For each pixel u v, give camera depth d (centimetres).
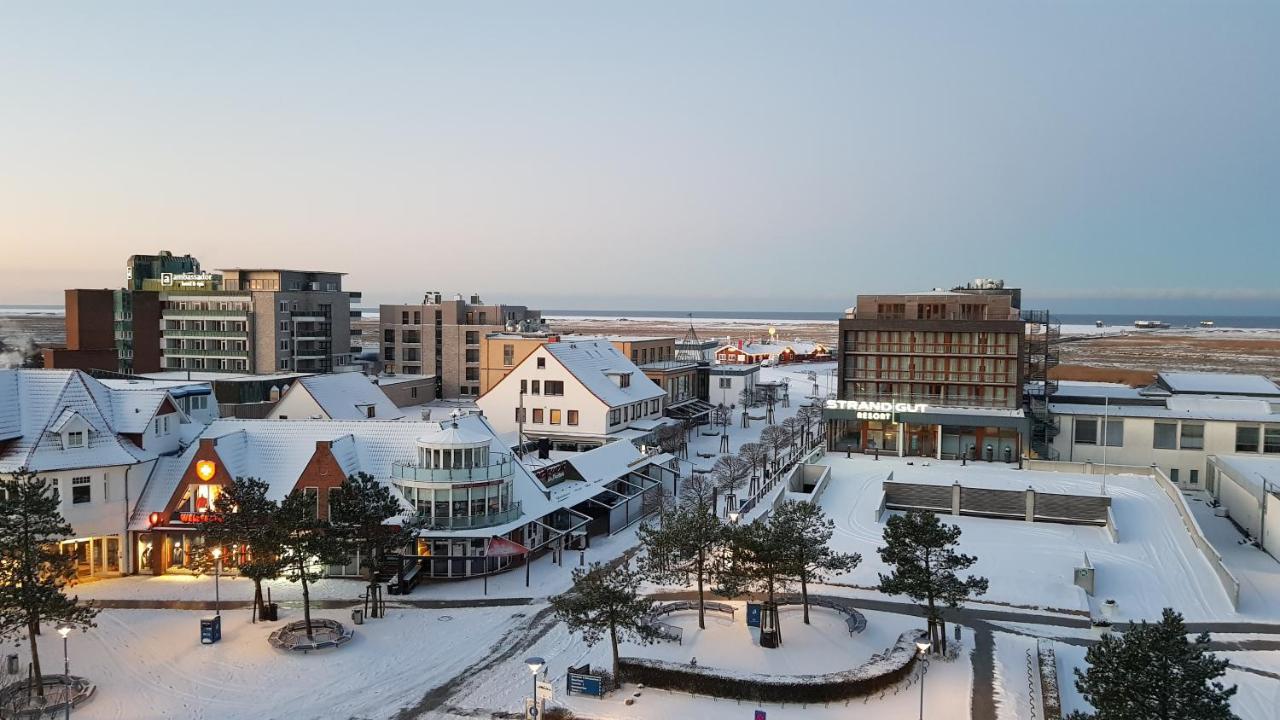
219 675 4303
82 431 5653
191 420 6862
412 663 4494
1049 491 7638
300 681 4259
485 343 12588
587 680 4103
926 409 9219
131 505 5834
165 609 5175
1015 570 6069
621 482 7725
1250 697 4178
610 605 4134
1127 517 7144
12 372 5875
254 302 14338
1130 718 2970
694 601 5369
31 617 3916
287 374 13738
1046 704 3925
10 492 4084
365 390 9400
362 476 5106
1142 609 5444
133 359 14362
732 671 4209
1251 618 5291
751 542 4588
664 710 3972
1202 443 8825
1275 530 6519
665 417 10938
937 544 4488
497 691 4172
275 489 5944
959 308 9675
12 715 3750
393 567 5688
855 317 9988
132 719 3841
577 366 9869
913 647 4519
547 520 6600
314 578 4875
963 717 3850
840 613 5191
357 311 17538
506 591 5597
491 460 6103
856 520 7212
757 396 14212
